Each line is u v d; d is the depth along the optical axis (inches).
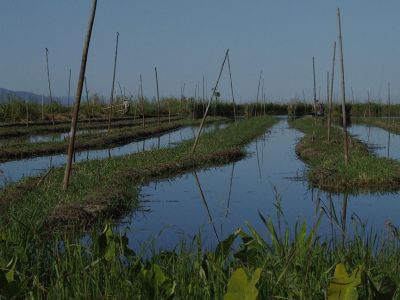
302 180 642.2
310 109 2970.0
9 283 165.0
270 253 199.8
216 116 2422.5
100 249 197.3
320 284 175.5
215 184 616.7
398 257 218.8
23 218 320.2
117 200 458.0
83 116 1850.4
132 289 176.2
